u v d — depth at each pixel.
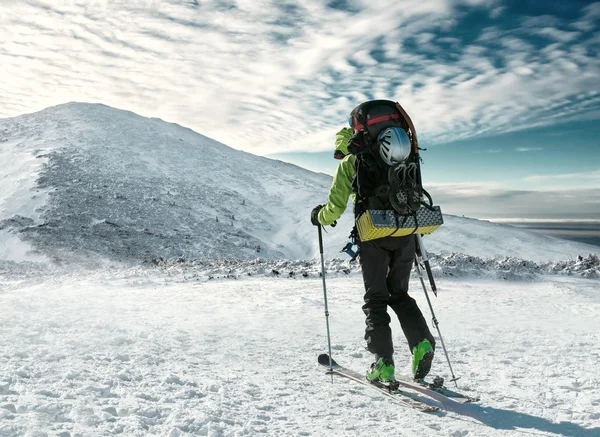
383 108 3.48
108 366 3.66
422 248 3.53
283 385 3.55
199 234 82.81
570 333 6.10
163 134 144.50
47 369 3.40
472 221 117.75
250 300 9.56
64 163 101.62
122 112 155.62
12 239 66.69
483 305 9.23
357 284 12.76
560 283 13.95
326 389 3.49
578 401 3.28
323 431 2.64
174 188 104.44
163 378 3.40
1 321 5.38
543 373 4.05
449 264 16.06
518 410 3.09
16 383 3.01
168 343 4.84
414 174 3.45
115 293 10.79
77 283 13.30
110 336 4.88
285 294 10.52
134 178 103.44
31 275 17.91
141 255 68.44
